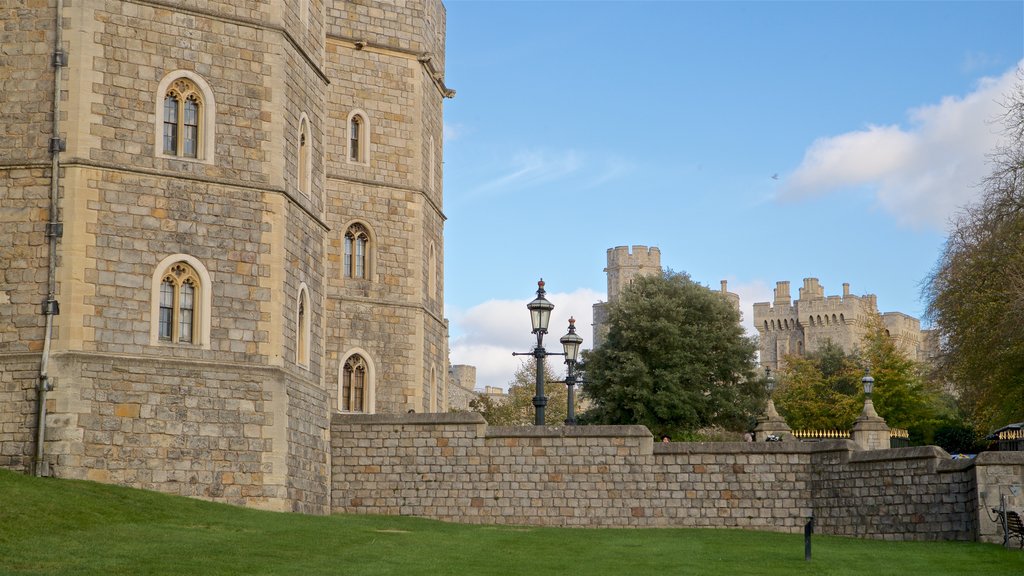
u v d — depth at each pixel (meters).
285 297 32.78
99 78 30.83
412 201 44.00
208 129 32.03
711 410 67.19
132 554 21.97
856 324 144.12
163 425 30.59
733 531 33.53
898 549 28.12
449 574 21.67
